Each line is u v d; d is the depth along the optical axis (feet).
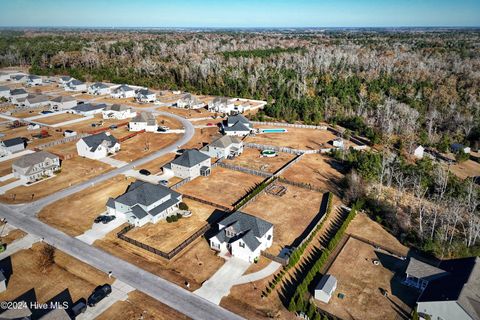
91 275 156.87
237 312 138.21
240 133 352.69
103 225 195.00
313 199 229.66
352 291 151.12
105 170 266.77
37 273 157.58
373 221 205.77
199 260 167.94
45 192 232.32
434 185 237.86
